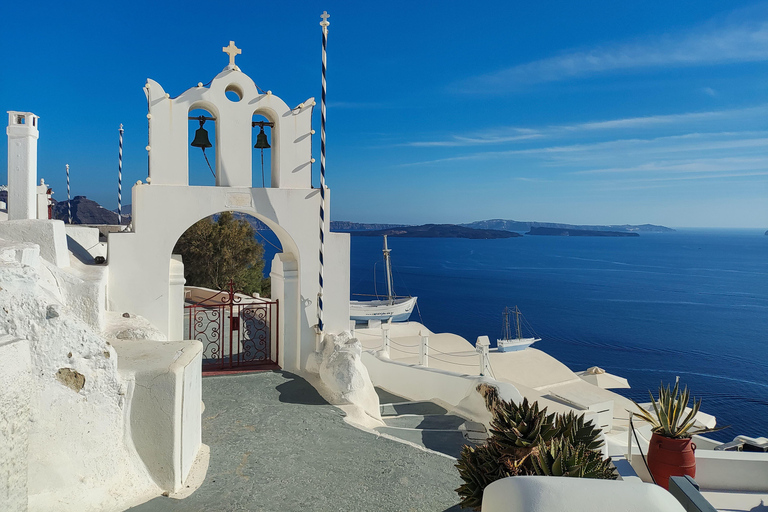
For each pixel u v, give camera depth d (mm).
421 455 7414
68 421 4973
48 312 4859
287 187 10516
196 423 6840
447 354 21812
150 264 9508
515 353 22203
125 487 5383
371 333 27375
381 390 11523
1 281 4598
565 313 114938
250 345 12469
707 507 4316
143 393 5703
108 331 7902
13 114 8266
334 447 7547
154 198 9477
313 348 10758
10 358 3732
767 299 145500
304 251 10570
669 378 62625
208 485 6156
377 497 6164
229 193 9977
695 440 13445
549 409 12156
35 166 8555
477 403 9258
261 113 10945
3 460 3633
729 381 61750
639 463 8062
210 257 31375
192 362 6445
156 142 9578
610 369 66875
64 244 8164
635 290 162625
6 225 7344
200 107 10352
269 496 6023
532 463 5285
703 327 100812
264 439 7684
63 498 4773
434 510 5930
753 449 10609
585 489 3199
